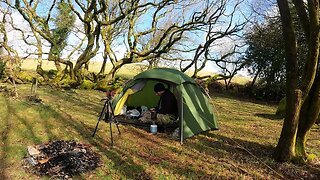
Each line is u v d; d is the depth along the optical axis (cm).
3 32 1567
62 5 1731
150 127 757
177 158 589
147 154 600
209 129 791
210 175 516
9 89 1202
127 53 1666
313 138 796
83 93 1398
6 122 745
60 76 1633
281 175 526
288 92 554
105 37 1761
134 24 1886
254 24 1988
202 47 1764
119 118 848
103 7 1409
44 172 484
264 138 779
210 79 1894
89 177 480
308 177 521
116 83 1652
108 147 623
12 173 478
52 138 655
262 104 1673
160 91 816
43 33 1566
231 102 1625
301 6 571
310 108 575
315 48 522
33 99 1039
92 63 2166
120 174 498
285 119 575
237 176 516
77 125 768
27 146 593
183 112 727
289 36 530
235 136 781
